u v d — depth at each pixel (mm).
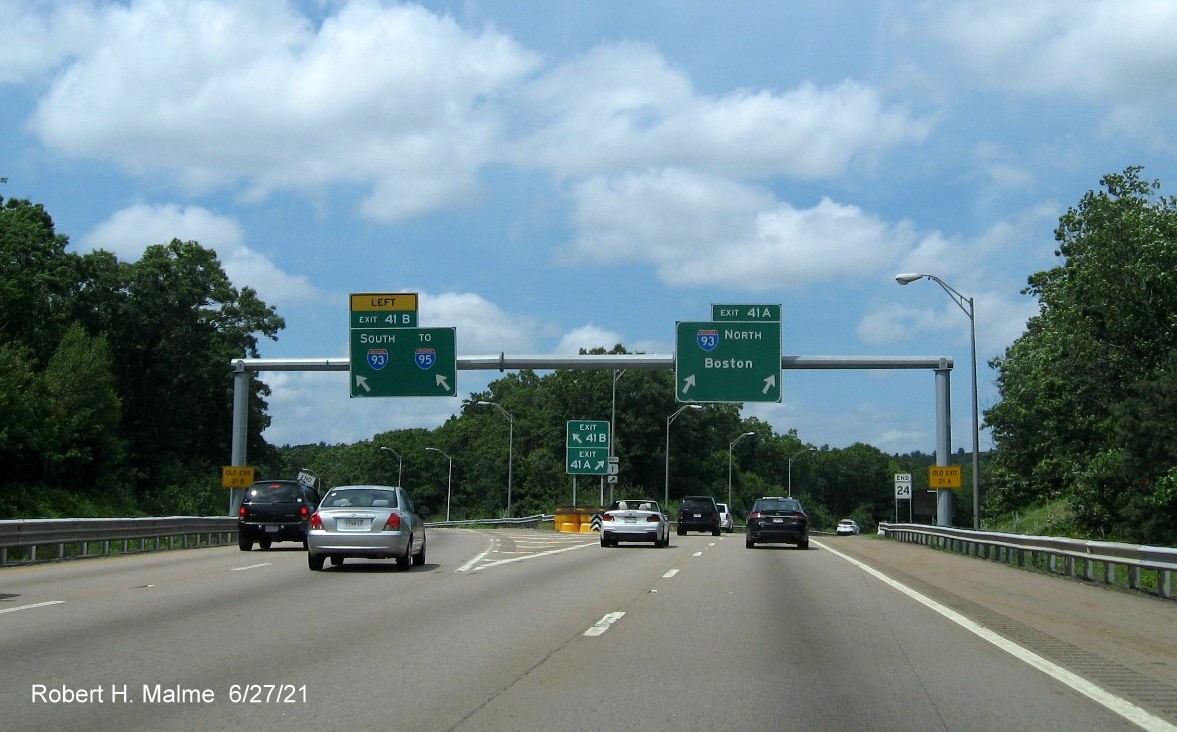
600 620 14359
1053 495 55438
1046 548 24328
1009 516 59844
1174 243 36250
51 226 62875
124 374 65750
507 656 11289
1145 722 8445
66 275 61219
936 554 32844
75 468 56250
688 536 51594
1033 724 8375
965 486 128375
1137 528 36656
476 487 122562
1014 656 11680
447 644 12078
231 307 70438
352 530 21672
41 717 8375
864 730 8148
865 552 34000
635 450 99875
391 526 21812
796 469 164000
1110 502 41375
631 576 21984
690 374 36469
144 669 10359
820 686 9844
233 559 25906
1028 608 16656
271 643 12031
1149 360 38594
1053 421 45219
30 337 58938
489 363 37000
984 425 58031
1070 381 41438
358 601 16344
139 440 67000
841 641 12758
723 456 125625
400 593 17625
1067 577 23031
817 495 173000
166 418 67875
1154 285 37125
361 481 134375
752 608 16141
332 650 11586
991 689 9766
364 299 37469
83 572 21594
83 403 56438
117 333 64625
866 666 10961
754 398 36250
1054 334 42688
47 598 16375
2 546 23328
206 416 72625
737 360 36438
